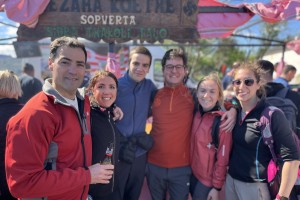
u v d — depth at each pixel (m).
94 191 2.47
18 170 1.56
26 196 1.60
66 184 1.67
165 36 3.06
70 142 1.76
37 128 1.61
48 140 1.67
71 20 2.99
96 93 2.54
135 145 2.88
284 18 3.30
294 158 2.27
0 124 2.42
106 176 1.87
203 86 2.81
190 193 3.12
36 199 1.73
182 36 3.07
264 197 2.42
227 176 2.70
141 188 3.09
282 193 2.29
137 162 2.94
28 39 2.98
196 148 2.88
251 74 2.47
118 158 2.66
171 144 2.97
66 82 1.77
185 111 3.00
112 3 3.01
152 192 3.15
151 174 3.10
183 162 3.00
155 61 9.35
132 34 3.04
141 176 3.01
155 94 3.12
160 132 3.01
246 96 2.48
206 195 2.84
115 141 2.51
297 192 2.65
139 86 3.09
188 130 3.01
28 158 1.57
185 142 3.00
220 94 2.86
